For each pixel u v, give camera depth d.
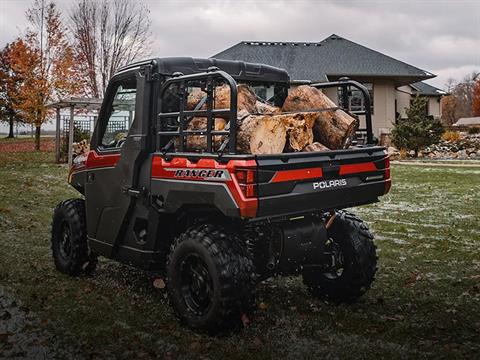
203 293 3.83
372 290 4.95
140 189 4.18
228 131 3.58
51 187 13.22
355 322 4.12
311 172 3.71
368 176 4.21
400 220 8.62
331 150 4.04
